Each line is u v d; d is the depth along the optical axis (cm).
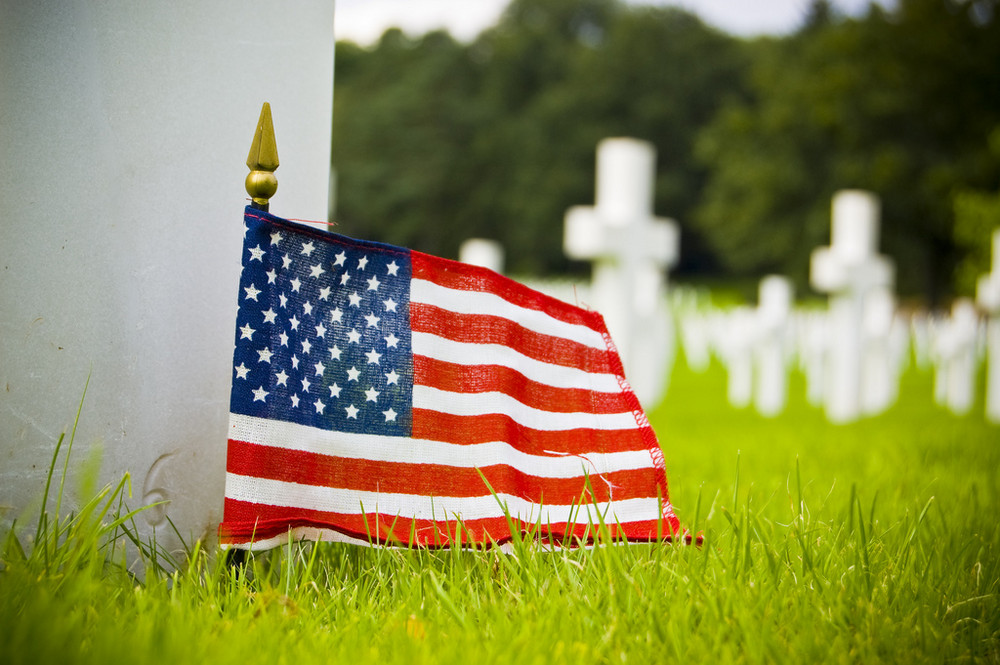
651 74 5272
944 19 3566
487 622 224
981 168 3309
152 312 264
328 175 288
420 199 5484
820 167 4212
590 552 266
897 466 501
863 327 1041
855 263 924
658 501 285
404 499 261
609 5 5991
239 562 261
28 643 182
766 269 4706
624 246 696
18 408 250
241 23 271
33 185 248
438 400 271
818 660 215
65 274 253
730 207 4584
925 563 286
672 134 5341
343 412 258
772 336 999
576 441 294
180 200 265
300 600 237
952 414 1020
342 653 203
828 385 1069
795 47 4603
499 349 284
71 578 223
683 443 633
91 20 252
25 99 246
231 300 275
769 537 300
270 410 245
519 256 5459
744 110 4416
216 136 269
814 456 557
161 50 260
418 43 6184
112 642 190
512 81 5609
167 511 270
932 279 3788
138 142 259
